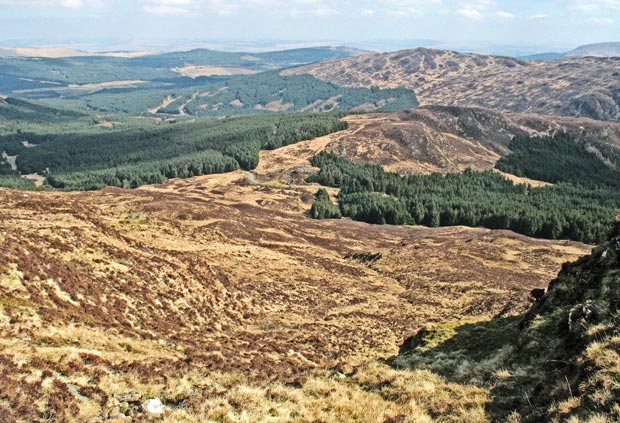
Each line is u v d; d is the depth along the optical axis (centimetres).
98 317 3019
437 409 1898
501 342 2795
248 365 2794
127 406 1806
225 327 4050
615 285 2278
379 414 1852
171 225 8094
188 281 4522
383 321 5297
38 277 3039
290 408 1873
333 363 3494
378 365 2680
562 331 2255
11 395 1581
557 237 16512
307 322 4841
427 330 3481
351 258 9819
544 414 1631
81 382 1898
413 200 19788
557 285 2898
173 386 2062
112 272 3856
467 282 7706
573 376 1773
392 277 8306
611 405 1459
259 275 6531
